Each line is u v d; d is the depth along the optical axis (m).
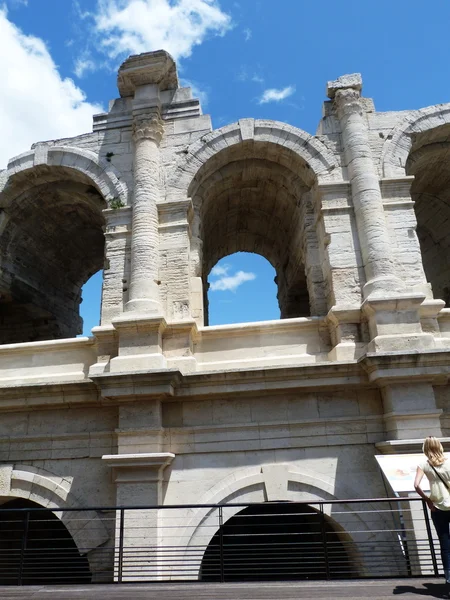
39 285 20.89
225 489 12.42
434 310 13.70
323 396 13.19
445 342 13.51
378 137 16.19
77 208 19.47
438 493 7.74
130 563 11.73
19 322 21.44
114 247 15.53
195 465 12.74
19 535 18.02
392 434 12.28
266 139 16.22
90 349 14.84
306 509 18.12
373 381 12.58
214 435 12.98
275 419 13.04
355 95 16.25
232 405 13.27
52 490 13.03
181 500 12.41
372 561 10.77
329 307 14.80
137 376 12.58
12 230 18.61
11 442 13.69
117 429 12.80
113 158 16.75
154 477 12.32
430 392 12.34
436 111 16.45
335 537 15.30
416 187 19.09
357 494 12.22
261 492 12.42
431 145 16.98
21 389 13.52
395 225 14.97
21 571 10.16
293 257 19.73
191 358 13.73
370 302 13.24
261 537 18.52
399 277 14.39
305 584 9.33
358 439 12.70
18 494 13.18
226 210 19.72
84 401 13.55
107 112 17.61
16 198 17.94
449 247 20.38
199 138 16.53
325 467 12.54
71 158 16.95
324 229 15.19
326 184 15.40
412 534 11.38
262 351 14.38
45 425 13.77
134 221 15.27
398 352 12.13
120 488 12.34
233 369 12.88
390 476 10.77
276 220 20.16
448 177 18.48
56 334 21.34
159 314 13.81
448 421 12.82
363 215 14.70
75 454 13.37
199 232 16.44
